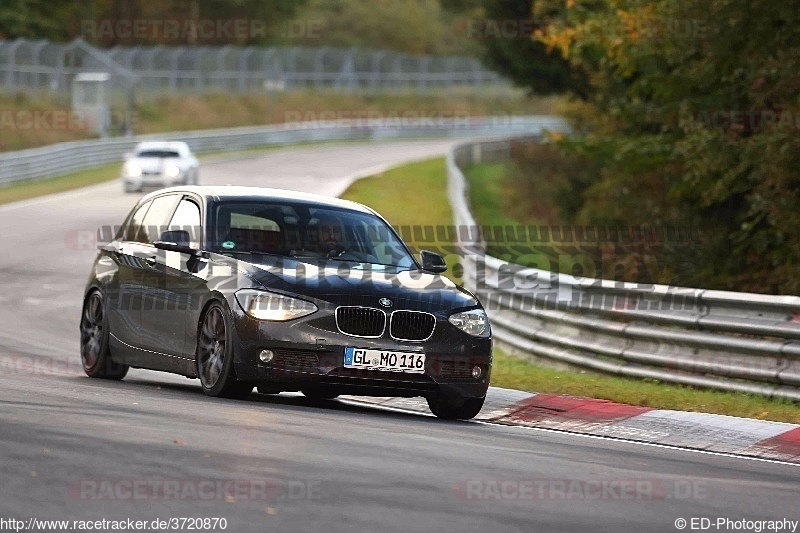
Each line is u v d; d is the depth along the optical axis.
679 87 87.88
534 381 44.12
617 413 36.19
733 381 43.28
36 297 72.44
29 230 107.88
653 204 93.00
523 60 161.50
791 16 76.44
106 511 18.84
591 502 21.95
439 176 178.75
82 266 88.31
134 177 144.12
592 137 93.94
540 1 130.25
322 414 32.44
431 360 34.41
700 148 77.75
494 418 36.94
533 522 19.84
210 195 38.75
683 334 45.00
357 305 34.19
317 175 176.75
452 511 20.20
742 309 43.81
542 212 141.50
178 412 30.08
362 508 19.92
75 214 121.62
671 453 30.53
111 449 23.72
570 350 51.19
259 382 34.03
